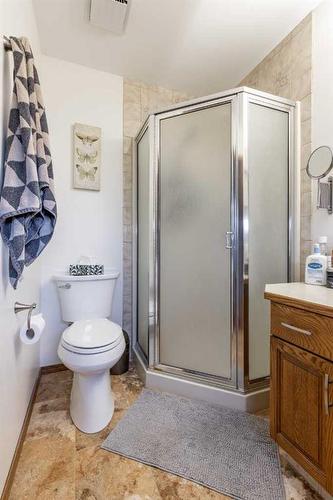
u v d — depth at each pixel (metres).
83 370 1.26
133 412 1.44
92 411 1.31
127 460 1.13
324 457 0.88
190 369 1.66
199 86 2.25
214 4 1.47
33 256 1.12
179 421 1.37
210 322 1.60
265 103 1.54
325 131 1.42
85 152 1.99
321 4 1.44
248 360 1.50
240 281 1.49
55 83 1.91
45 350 1.91
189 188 1.66
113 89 2.09
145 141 1.92
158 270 1.76
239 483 1.02
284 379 1.08
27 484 1.01
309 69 1.51
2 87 0.92
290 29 1.64
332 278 1.23
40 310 1.84
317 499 0.96
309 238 1.54
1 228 0.90
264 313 1.57
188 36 1.71
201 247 1.62
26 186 0.91
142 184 2.02
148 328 1.80
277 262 1.61
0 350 0.88
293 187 1.62
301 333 1.00
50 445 1.20
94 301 1.83
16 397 1.12
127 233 2.17
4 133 0.95
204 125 1.61
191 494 0.98
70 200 1.97
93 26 1.63
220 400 1.51
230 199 1.53
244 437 1.26
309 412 0.96
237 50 1.83
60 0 1.46
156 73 2.09
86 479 1.03
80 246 2.01
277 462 1.12
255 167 1.53
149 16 1.55
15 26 1.09
